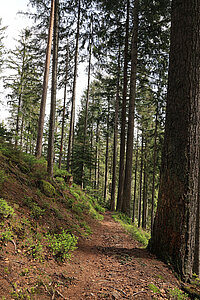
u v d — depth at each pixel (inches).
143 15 504.4
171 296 136.2
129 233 361.4
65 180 467.5
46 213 242.8
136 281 149.2
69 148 634.8
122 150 626.2
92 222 369.1
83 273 163.2
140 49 554.9
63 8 536.7
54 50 374.0
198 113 195.6
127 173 532.4
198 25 196.4
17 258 136.4
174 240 185.3
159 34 490.0
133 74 520.4
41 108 426.6
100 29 599.5
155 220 211.6
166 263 185.0
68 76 690.8
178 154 193.0
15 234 157.6
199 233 252.7
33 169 334.3
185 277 172.7
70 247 187.0
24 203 215.3
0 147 303.6
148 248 218.1
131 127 523.2
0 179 214.5
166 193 198.2
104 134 1064.8
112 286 140.9
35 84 722.8
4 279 112.3
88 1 564.7
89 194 647.1
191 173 188.1
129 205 541.0
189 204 185.2
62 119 767.7
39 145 425.1
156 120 751.7
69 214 311.7
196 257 250.7
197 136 194.1
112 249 235.6
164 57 536.7
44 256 161.2
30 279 125.7
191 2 196.9
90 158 636.1
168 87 211.3
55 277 142.2
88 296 126.5
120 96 808.9
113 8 520.7
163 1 437.7
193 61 195.0
